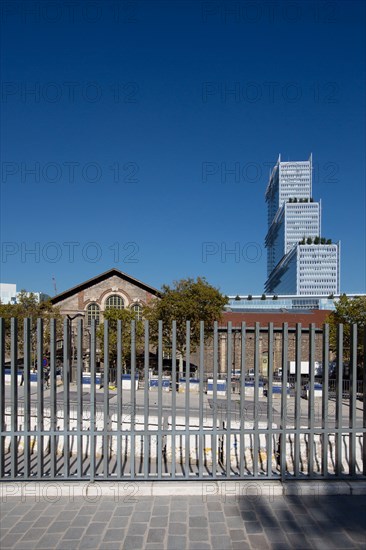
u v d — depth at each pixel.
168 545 5.72
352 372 7.70
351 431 7.62
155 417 12.89
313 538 5.94
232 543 5.79
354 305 37.44
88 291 55.00
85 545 5.71
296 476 7.62
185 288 42.50
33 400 20.86
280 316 55.16
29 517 6.50
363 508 6.84
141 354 43.59
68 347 7.66
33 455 11.20
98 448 11.58
